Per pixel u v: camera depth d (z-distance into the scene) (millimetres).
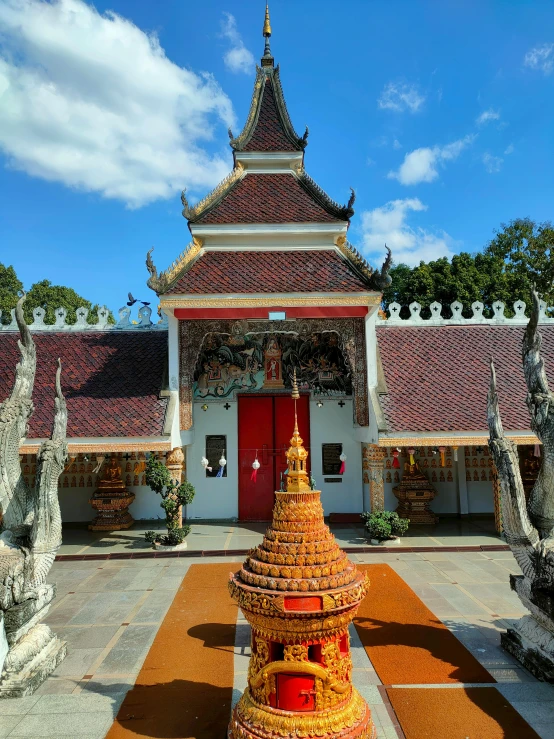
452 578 14547
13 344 22656
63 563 16641
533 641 9328
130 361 21719
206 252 20797
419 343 22547
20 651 8820
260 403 22672
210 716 7875
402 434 18344
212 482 22438
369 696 8359
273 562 6836
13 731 7539
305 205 21328
